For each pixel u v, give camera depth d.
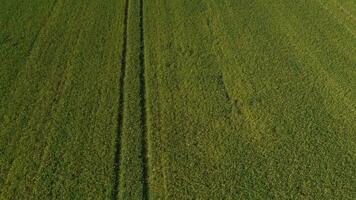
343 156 11.48
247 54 15.16
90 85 14.21
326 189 10.74
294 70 14.32
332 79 13.89
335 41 15.58
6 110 13.39
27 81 14.50
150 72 14.61
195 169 11.30
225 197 10.62
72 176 11.27
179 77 14.30
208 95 13.52
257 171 11.19
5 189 11.05
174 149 11.84
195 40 16.08
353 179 10.94
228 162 11.44
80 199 10.71
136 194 10.78
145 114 13.01
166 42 16.08
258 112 12.86
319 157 11.48
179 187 10.89
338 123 12.39
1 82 14.50
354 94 13.31
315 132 12.16
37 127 12.74
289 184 10.87
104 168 11.44
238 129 12.34
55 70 14.94
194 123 12.59
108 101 13.53
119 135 12.36
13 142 12.32
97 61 15.30
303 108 12.91
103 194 10.80
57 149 12.03
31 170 11.49
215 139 12.07
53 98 13.73
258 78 14.07
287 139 11.99
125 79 14.37
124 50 15.84
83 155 11.82
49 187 11.03
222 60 14.95
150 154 11.74
